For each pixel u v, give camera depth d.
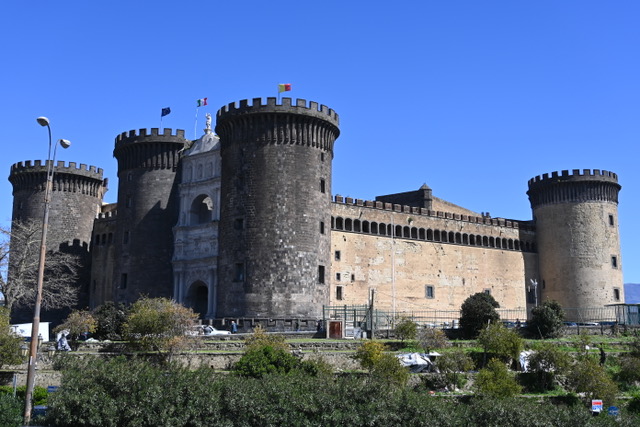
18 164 100.50
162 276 85.38
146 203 87.00
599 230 99.38
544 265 102.50
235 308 74.62
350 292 84.38
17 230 93.00
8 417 38.78
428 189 102.38
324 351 57.59
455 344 63.72
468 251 97.31
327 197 79.38
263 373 45.56
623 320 83.88
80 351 56.28
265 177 76.06
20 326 70.06
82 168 101.06
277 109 76.62
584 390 54.06
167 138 87.75
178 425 38.12
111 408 38.06
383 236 89.31
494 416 43.09
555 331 71.75
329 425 39.56
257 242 74.75
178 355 53.38
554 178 101.62
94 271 98.88
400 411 41.16
